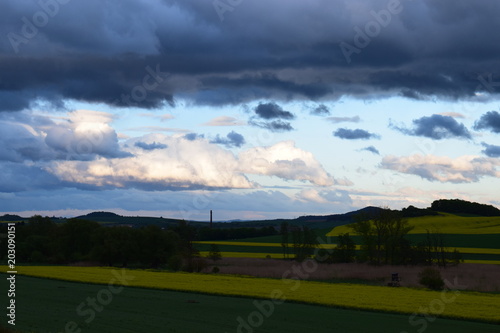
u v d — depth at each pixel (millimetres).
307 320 30844
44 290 46969
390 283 56844
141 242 108062
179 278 61625
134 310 34344
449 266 87375
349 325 29266
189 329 27312
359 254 100500
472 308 35469
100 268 83750
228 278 62031
